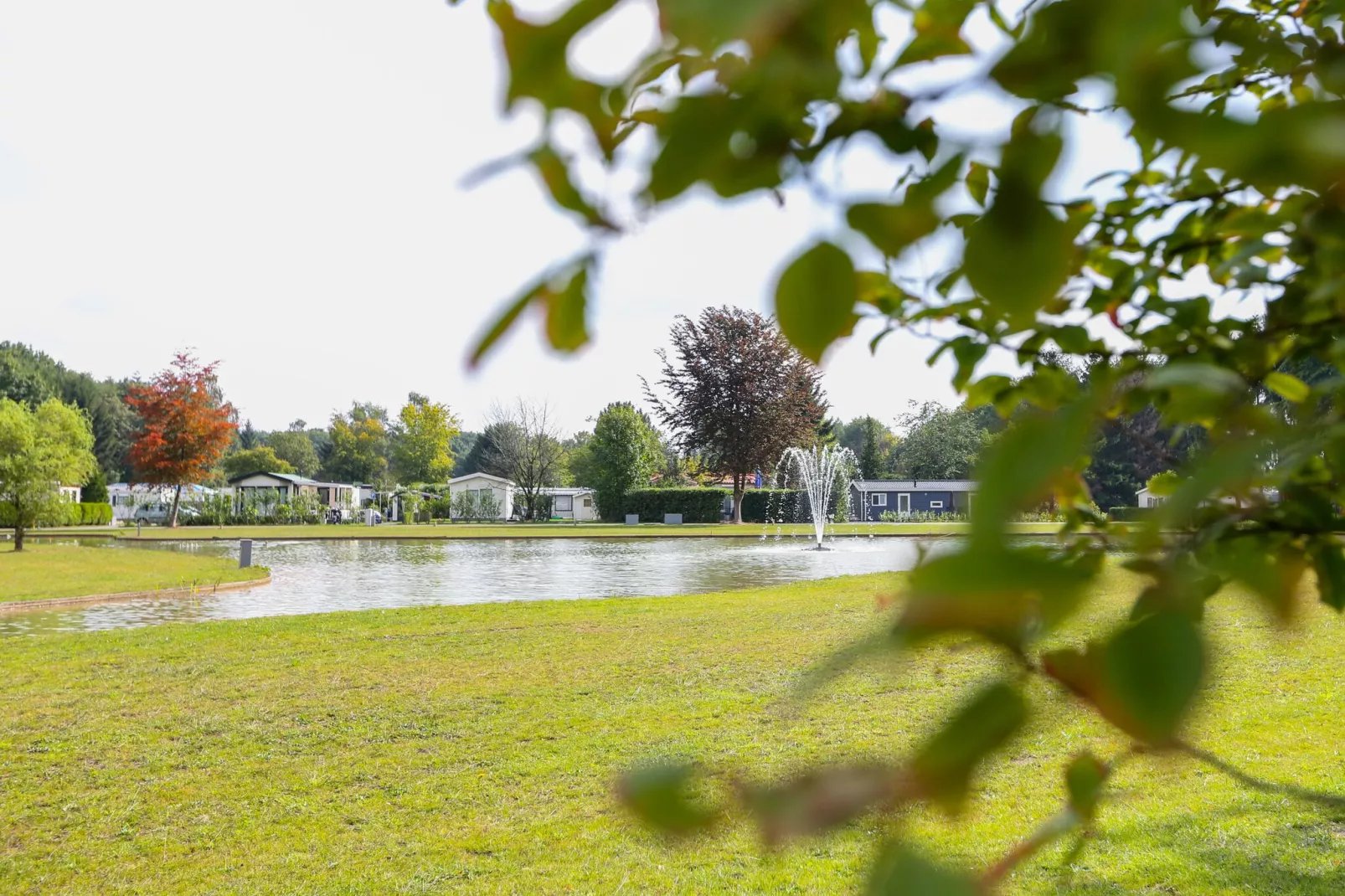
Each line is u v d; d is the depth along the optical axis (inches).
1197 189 46.7
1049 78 13.9
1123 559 14.9
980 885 13.7
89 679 329.7
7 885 171.5
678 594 636.7
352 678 327.9
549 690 306.2
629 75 15.5
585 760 231.5
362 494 3245.6
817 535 1396.4
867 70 19.6
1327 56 15.9
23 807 207.2
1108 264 49.6
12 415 1063.6
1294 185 11.9
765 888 161.0
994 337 50.9
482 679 324.2
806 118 16.0
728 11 11.1
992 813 183.6
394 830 193.0
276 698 300.8
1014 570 10.7
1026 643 12.1
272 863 179.0
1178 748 13.3
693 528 1720.0
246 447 4010.8
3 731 264.2
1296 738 227.6
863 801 13.3
